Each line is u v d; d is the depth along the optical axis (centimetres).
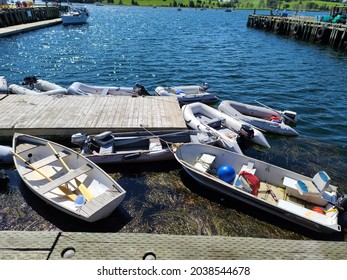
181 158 739
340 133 1094
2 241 334
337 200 616
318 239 558
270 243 351
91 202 546
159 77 1823
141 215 600
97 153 755
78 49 2656
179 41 3366
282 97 1483
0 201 613
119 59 2294
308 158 897
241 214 611
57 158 685
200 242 347
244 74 1931
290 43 3419
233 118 1008
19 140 733
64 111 951
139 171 744
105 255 322
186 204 636
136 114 954
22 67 1953
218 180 627
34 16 4503
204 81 1747
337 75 1953
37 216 578
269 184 686
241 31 4650
